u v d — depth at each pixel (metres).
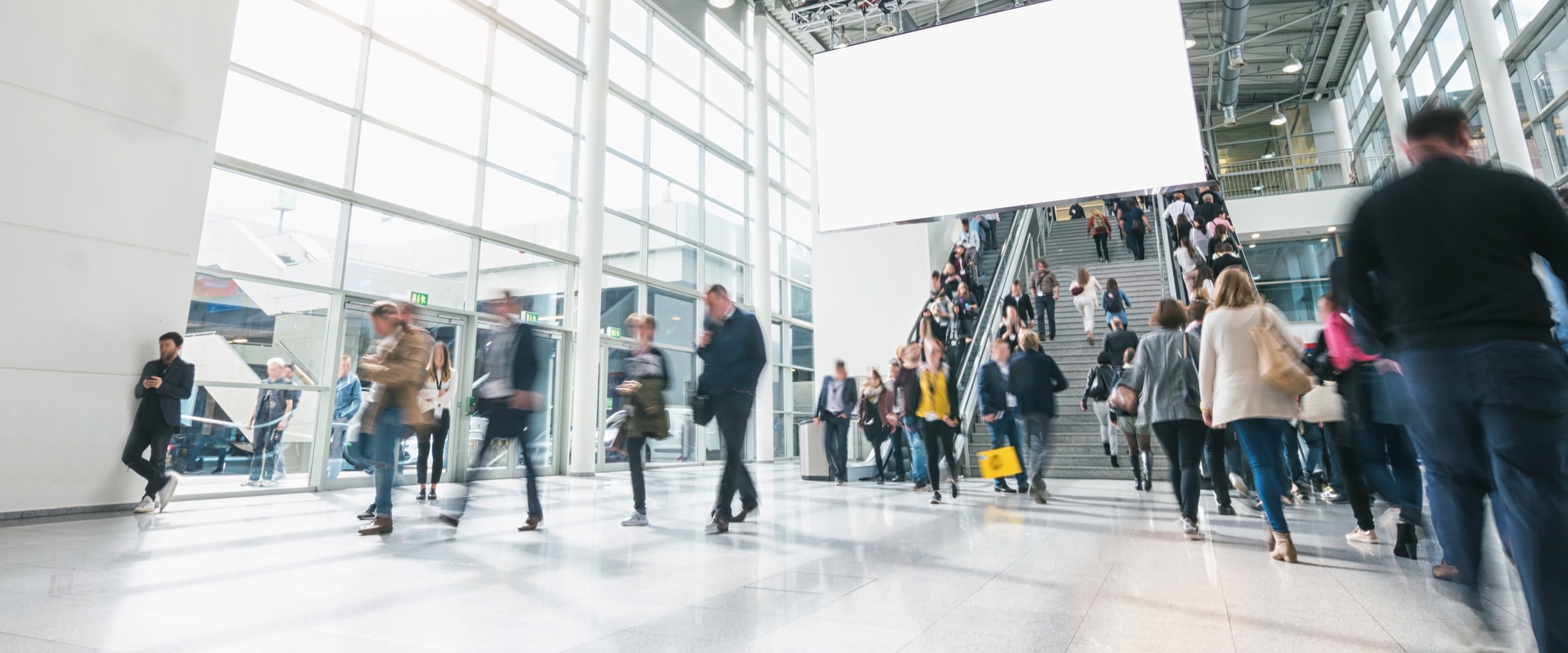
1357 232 1.67
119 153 5.55
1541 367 1.33
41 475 5.02
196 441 6.34
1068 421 8.01
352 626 2.04
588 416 9.59
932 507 5.13
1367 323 1.70
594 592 2.44
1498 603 2.21
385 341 4.10
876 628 1.97
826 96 10.12
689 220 12.71
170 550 3.43
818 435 8.52
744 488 4.28
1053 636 1.88
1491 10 9.73
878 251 11.66
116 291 5.46
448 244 8.71
